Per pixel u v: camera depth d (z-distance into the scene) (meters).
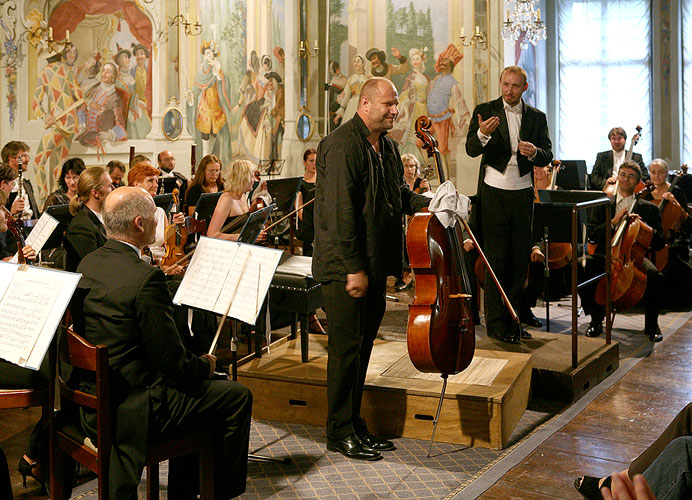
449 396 3.86
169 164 7.48
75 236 4.27
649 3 13.80
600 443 3.89
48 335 2.57
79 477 3.47
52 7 7.11
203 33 8.86
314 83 11.06
